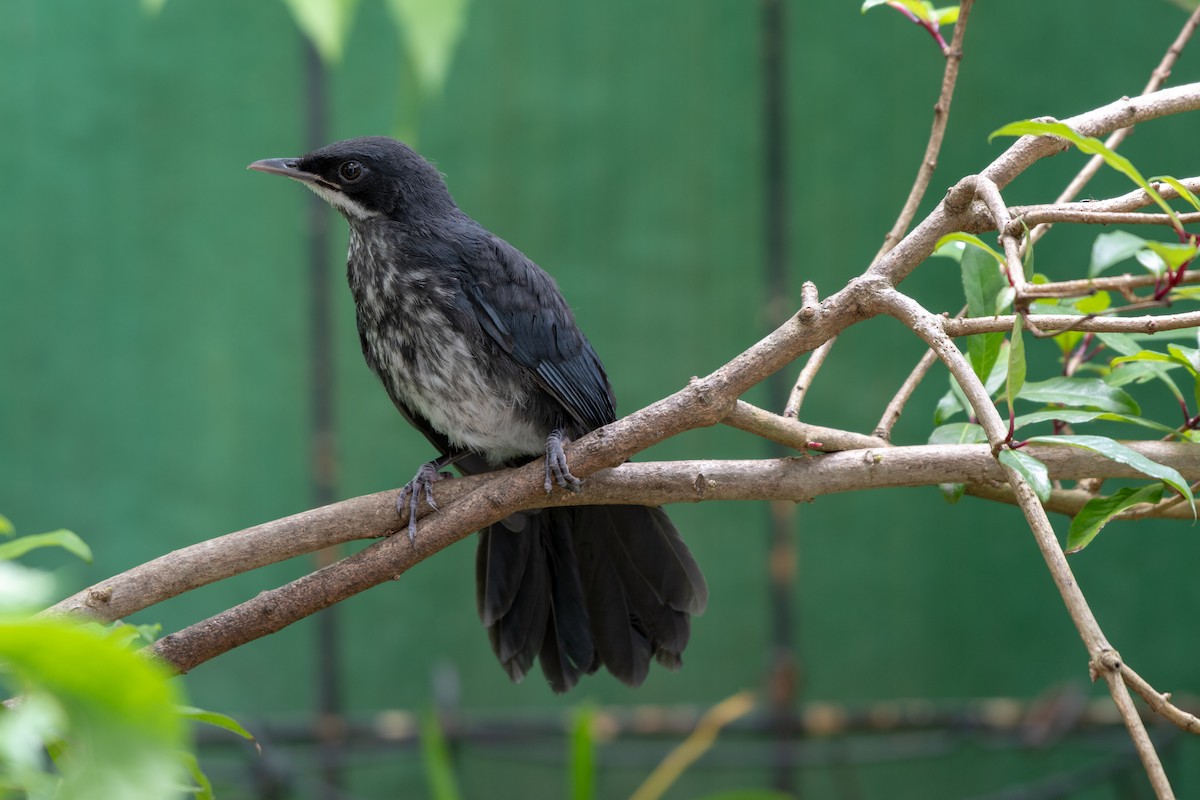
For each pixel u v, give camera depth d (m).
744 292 12.38
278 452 12.62
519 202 12.32
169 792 1.82
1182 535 12.32
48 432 12.52
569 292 12.38
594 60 12.32
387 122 12.20
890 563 12.62
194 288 12.53
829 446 5.26
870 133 12.23
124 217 12.45
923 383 12.24
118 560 12.53
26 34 12.28
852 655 12.66
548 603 6.95
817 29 12.24
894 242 6.14
